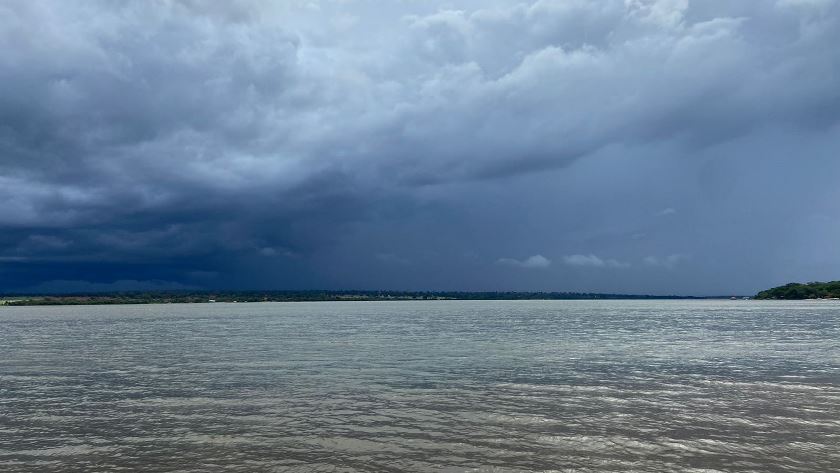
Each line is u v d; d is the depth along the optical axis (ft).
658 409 85.05
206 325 359.46
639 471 56.95
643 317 450.71
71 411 86.22
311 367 134.82
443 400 92.58
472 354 164.55
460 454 62.80
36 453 64.44
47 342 223.71
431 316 512.22
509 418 79.41
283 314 590.96
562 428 73.61
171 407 88.48
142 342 220.43
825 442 66.49
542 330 282.56
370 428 74.08
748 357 152.66
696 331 264.72
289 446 66.13
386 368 132.57
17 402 93.71
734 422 76.54
